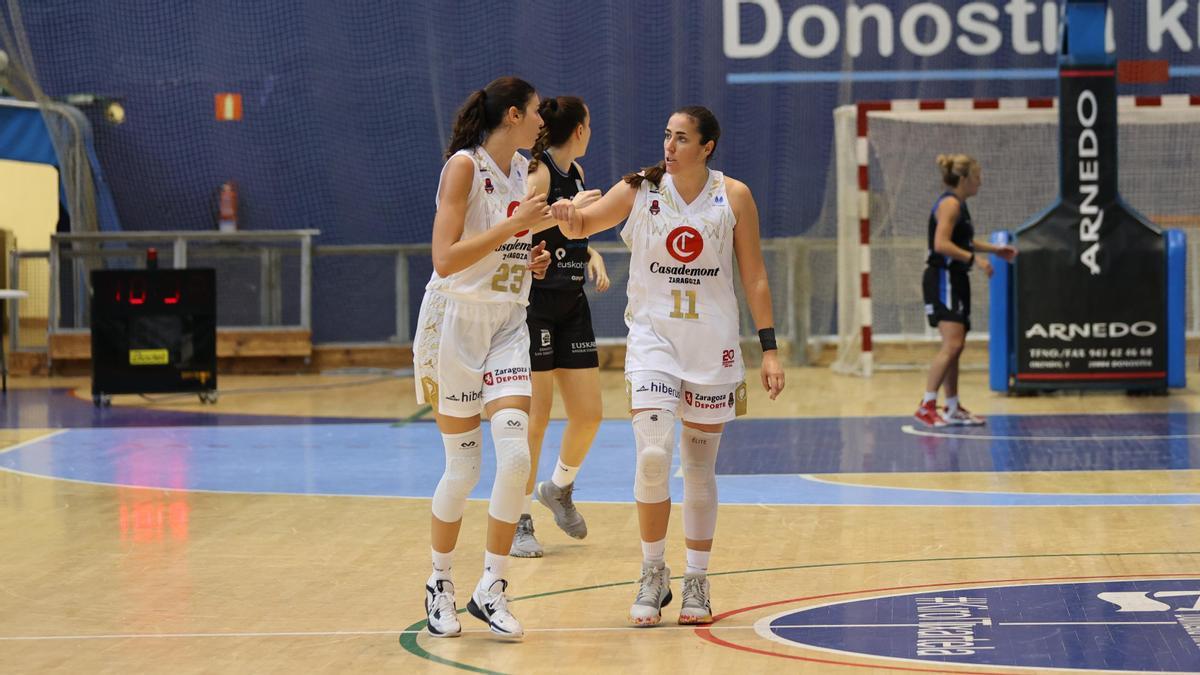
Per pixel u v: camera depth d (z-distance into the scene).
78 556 11.41
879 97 32.47
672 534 12.04
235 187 33.25
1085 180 23.45
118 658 8.17
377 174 33.50
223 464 17.14
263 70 33.22
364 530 12.49
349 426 21.23
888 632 8.47
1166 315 23.48
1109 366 23.53
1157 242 23.47
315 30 33.22
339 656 8.16
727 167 32.50
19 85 31.53
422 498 14.37
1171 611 8.86
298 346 30.61
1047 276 23.53
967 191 19.72
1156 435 18.66
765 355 8.86
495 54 33.19
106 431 20.86
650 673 7.66
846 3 31.94
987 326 30.14
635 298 8.84
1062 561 10.59
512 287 8.56
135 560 11.21
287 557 11.28
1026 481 14.87
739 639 8.39
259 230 32.66
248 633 8.77
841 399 24.08
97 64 32.91
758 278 8.88
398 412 23.12
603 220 8.73
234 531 12.48
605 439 19.20
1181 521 12.30
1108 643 8.09
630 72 32.69
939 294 19.89
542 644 8.38
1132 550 11.00
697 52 32.53
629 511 13.40
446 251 8.23
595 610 9.31
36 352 31.03
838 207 29.59
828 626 8.66
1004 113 27.61
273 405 24.50
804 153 32.31
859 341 28.69
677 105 32.62
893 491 14.34
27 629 8.96
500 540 8.58
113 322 24.44
